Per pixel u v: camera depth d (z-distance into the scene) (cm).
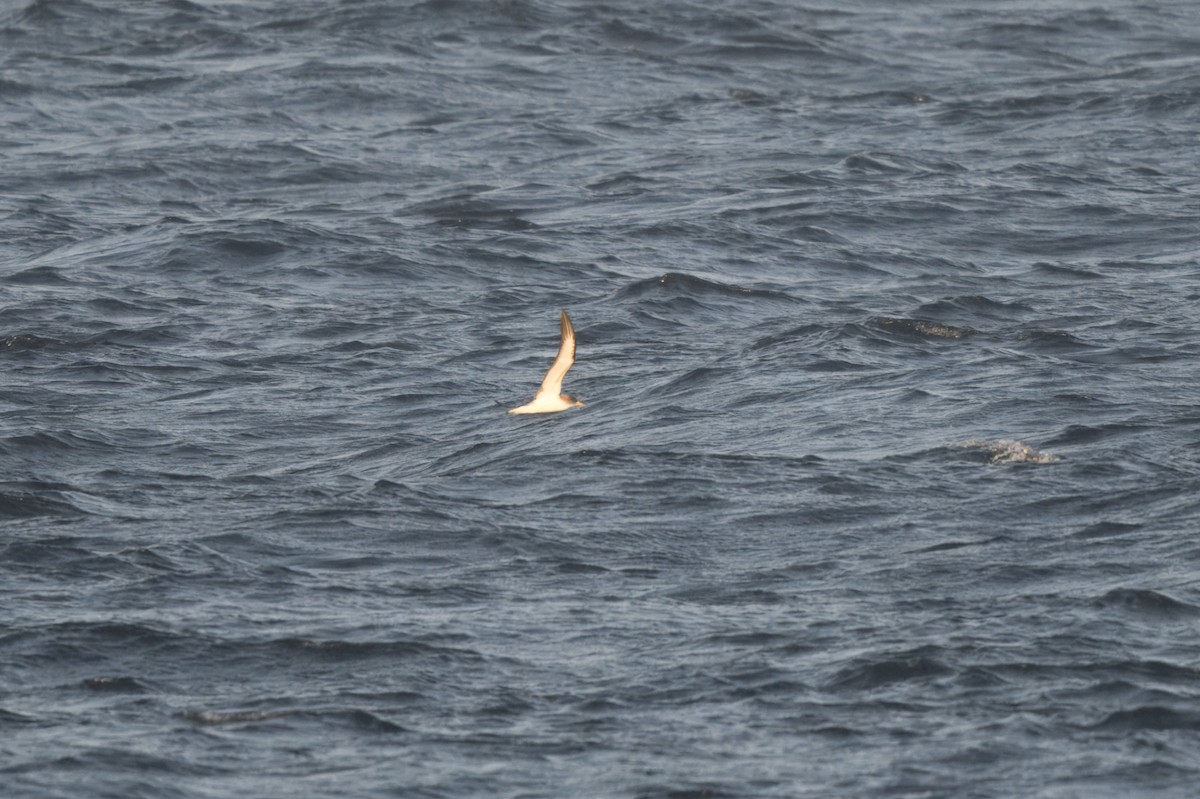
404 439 11506
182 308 14812
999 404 11356
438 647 7925
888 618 8162
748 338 13775
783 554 9006
